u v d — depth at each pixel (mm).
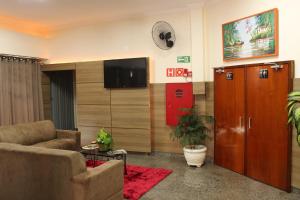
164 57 5172
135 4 4648
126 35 5492
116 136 5504
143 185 3666
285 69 3328
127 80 5262
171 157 5129
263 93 3637
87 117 5781
